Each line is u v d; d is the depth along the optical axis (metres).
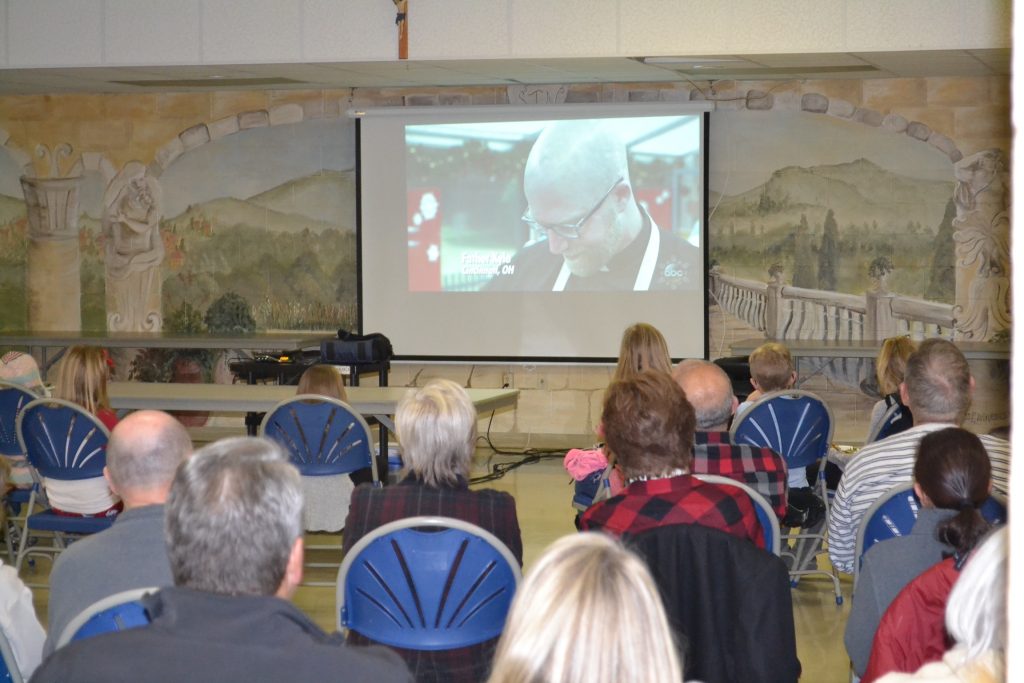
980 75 7.36
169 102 8.46
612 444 2.24
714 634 1.88
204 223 8.51
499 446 8.05
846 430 7.80
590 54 6.43
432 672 2.36
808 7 6.21
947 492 2.12
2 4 6.91
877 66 6.88
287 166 8.38
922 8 6.11
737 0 6.27
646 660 1.03
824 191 7.69
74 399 4.07
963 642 1.31
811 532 4.54
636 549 1.92
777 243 7.78
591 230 7.92
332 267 8.39
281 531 1.40
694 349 7.86
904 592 1.87
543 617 1.05
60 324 8.76
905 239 7.62
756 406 4.00
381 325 8.26
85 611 1.86
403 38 6.55
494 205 8.04
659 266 7.86
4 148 8.69
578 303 7.99
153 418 2.30
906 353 4.10
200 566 1.38
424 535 2.32
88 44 6.86
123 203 8.59
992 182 7.46
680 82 7.79
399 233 8.17
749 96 7.73
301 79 7.57
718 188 7.82
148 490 2.22
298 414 4.24
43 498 4.35
